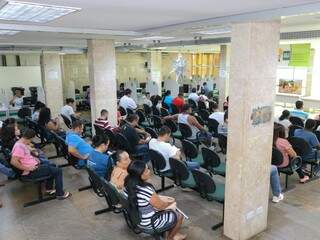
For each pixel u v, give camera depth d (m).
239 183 3.17
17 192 4.63
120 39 7.00
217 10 2.88
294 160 4.34
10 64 11.45
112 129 5.86
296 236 3.43
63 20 3.82
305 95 10.40
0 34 5.27
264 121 3.18
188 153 4.78
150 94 11.99
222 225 3.63
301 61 8.29
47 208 4.13
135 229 3.03
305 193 4.51
